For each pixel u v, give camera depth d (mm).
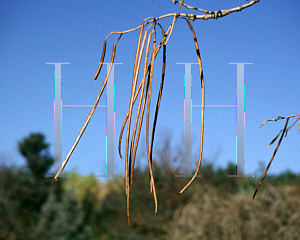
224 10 975
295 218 5801
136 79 829
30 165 14914
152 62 841
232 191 10188
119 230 12828
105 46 973
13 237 12875
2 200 13859
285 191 6395
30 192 14594
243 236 6043
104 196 14633
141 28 862
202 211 6488
